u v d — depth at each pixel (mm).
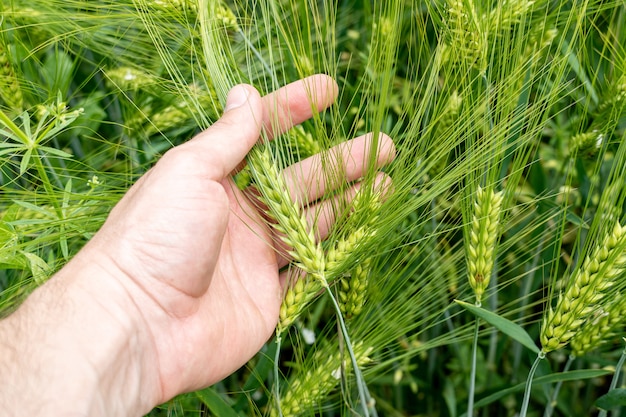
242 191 444
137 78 504
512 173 417
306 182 422
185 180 376
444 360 586
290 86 438
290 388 441
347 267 411
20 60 505
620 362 420
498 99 411
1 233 398
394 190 409
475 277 407
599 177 530
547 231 517
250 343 422
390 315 448
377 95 406
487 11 431
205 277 388
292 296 410
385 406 557
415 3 507
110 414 359
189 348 396
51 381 341
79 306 361
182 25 462
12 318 361
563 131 554
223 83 405
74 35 499
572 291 389
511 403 553
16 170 514
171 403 426
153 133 526
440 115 417
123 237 375
